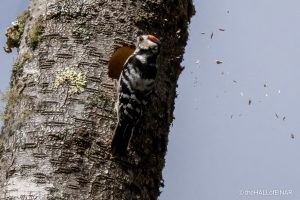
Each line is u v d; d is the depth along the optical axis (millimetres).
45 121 11109
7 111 11570
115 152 11047
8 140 11273
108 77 11516
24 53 11797
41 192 10680
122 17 11914
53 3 11875
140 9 12062
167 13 12367
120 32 11828
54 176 10766
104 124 11227
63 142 10953
